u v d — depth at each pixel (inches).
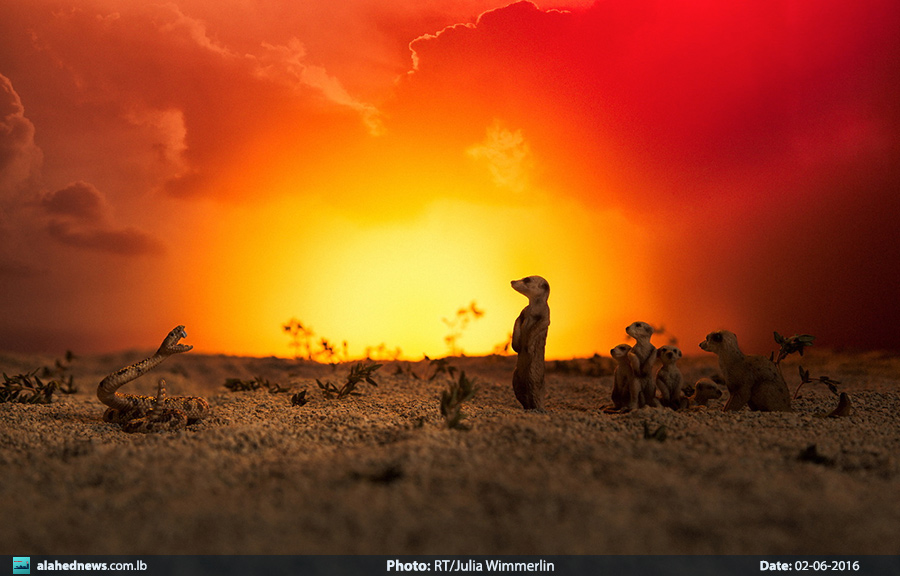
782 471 161.2
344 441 200.7
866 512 138.0
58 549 126.2
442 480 151.5
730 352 247.3
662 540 125.8
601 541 124.7
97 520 138.2
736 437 189.5
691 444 181.9
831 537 128.0
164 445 194.1
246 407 279.6
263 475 164.9
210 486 156.6
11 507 145.3
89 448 188.4
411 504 139.9
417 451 168.9
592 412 253.1
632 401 249.0
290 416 245.9
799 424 217.0
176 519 136.1
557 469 156.8
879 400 290.4
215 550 124.0
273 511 139.4
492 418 216.2
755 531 129.6
